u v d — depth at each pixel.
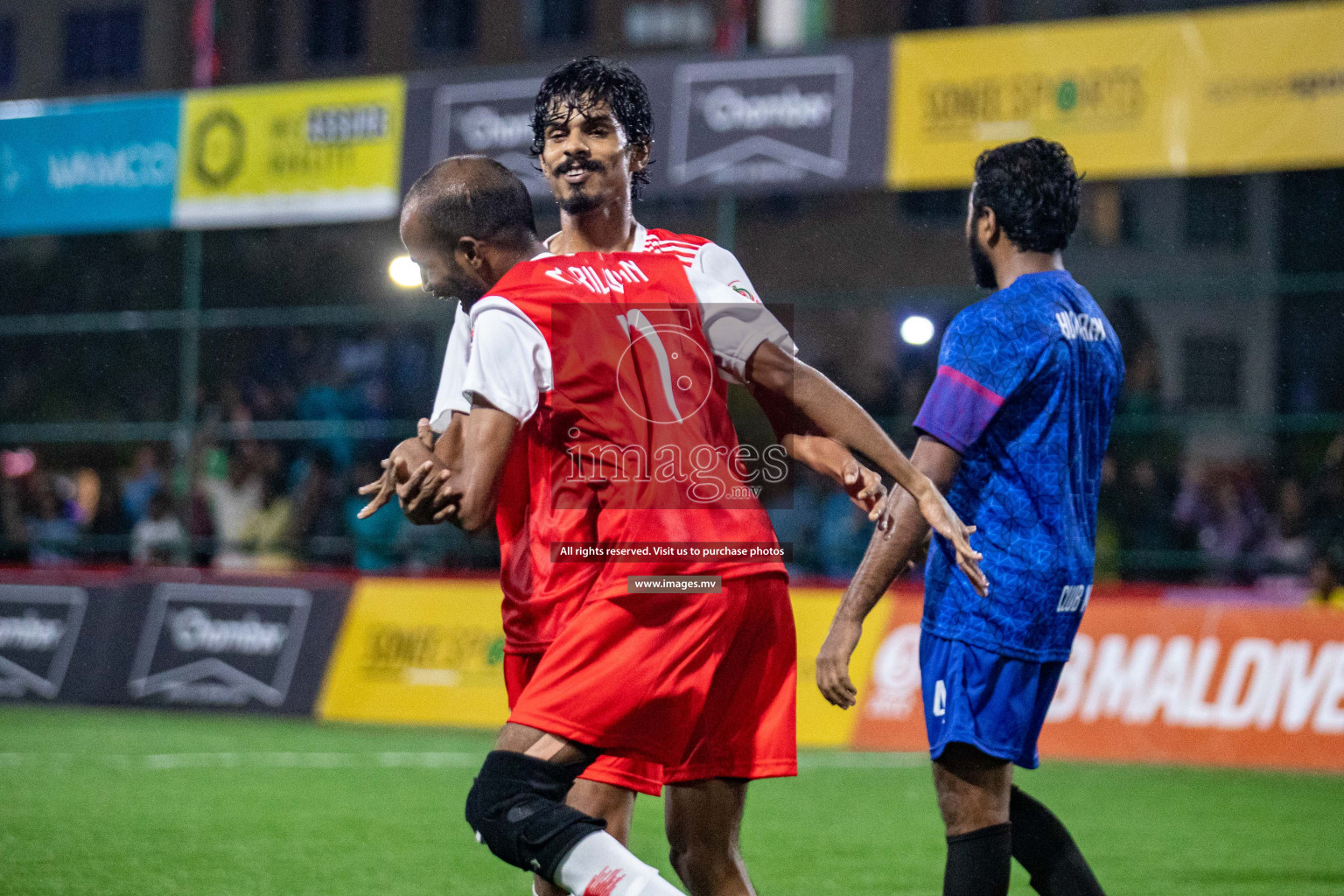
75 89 83.44
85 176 37.19
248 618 35.62
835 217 59.59
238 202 35.62
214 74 41.50
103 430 40.62
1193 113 28.34
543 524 9.42
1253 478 39.06
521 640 9.99
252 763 26.30
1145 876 16.81
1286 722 26.61
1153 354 39.69
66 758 26.84
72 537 43.75
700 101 31.64
